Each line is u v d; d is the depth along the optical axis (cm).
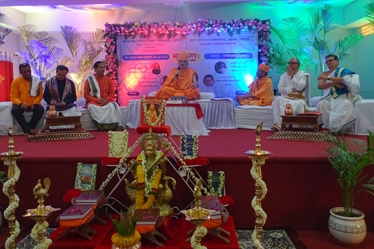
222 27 773
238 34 784
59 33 849
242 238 261
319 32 792
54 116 443
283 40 754
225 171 285
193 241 179
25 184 296
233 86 798
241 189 286
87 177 285
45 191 188
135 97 809
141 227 212
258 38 772
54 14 833
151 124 327
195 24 777
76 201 247
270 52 791
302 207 283
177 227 260
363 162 243
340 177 255
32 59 778
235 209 286
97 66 591
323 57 747
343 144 262
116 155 285
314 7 791
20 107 521
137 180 253
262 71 621
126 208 288
